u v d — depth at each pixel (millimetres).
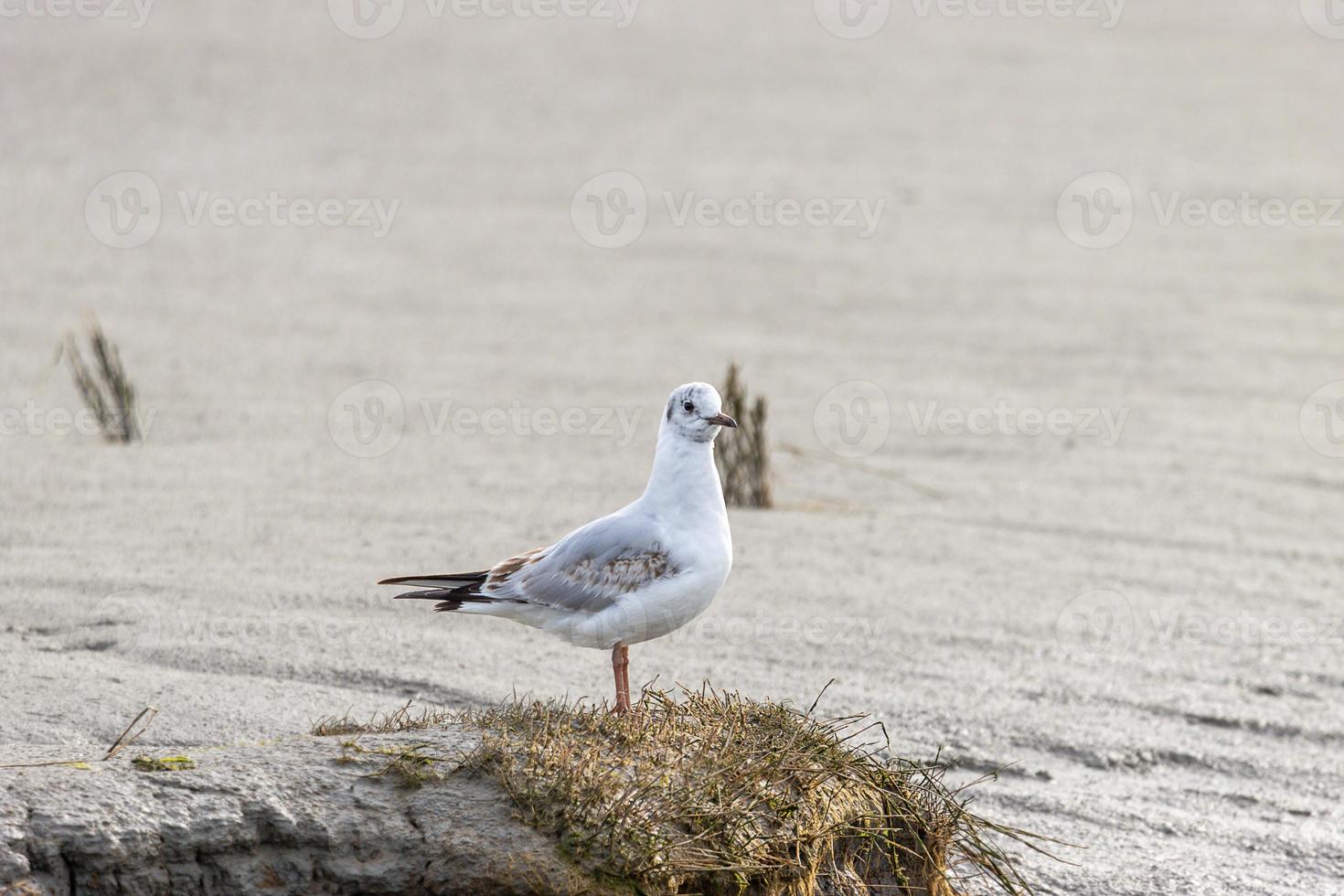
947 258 24719
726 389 14203
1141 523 13562
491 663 9602
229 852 6000
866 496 14305
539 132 33875
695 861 6070
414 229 25906
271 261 23609
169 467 14156
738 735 6789
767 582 11664
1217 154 32750
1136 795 8531
